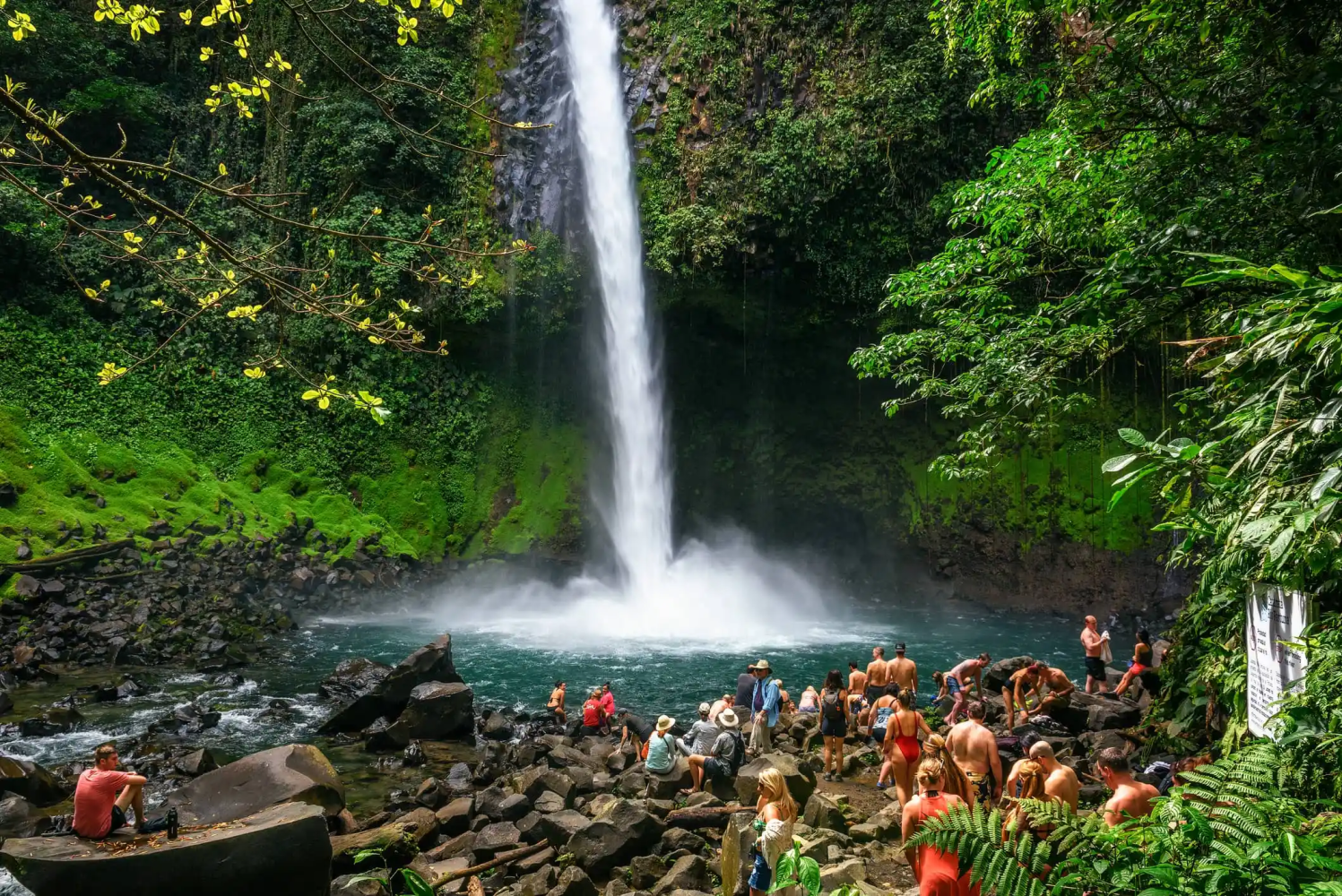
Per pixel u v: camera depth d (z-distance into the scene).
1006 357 9.42
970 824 3.41
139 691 17.16
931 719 14.27
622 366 35.03
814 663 22.48
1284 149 6.41
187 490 29.72
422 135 5.96
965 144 31.88
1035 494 34.44
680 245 32.59
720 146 33.16
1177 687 10.66
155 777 11.68
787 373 37.12
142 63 34.78
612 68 35.53
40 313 30.27
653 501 36.25
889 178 32.12
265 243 33.94
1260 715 5.70
